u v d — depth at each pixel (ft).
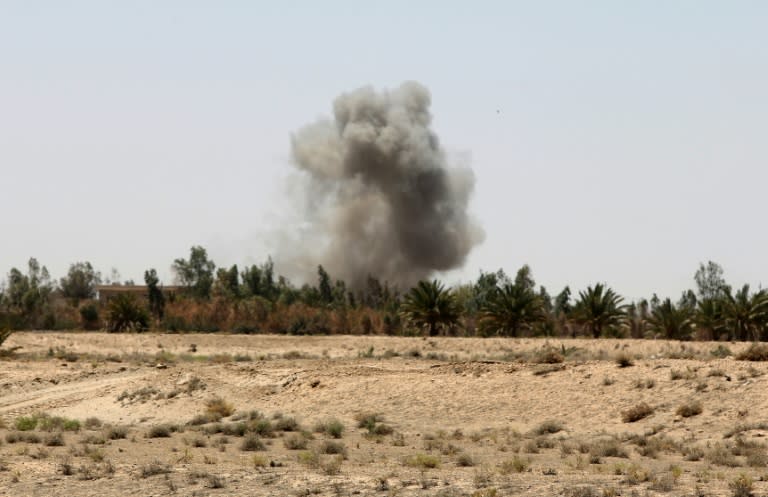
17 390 616.80
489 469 286.05
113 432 396.57
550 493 232.73
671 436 356.79
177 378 571.69
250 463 305.32
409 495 234.99
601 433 376.68
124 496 242.58
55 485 260.62
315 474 274.98
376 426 418.92
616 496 226.38
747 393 385.91
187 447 357.41
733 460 286.87
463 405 454.81
